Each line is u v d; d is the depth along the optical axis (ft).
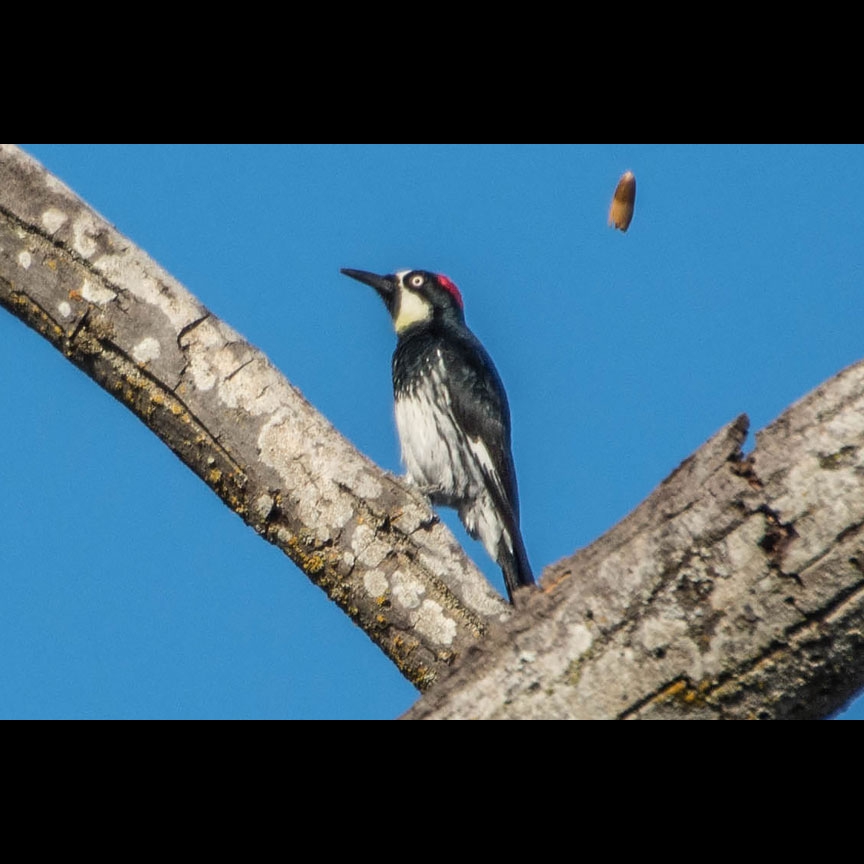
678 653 20.11
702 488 19.93
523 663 21.20
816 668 19.43
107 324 26.30
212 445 26.32
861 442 18.81
